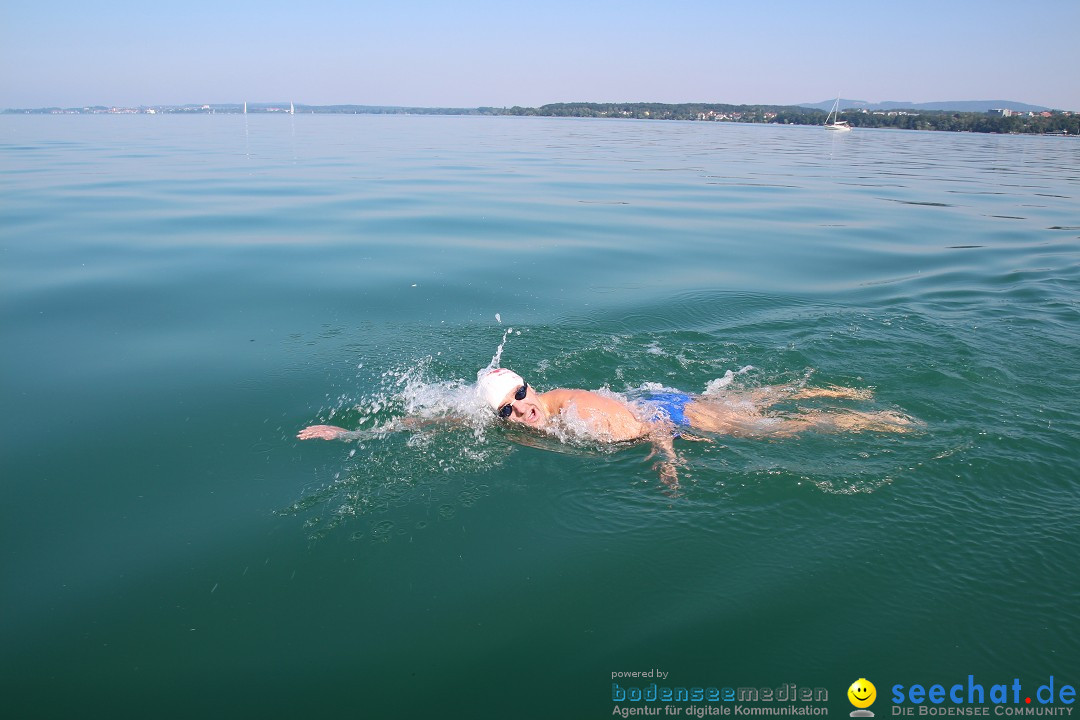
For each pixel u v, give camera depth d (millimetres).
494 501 4328
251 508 4219
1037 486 4516
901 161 29109
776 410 5582
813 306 8656
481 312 8133
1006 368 6457
